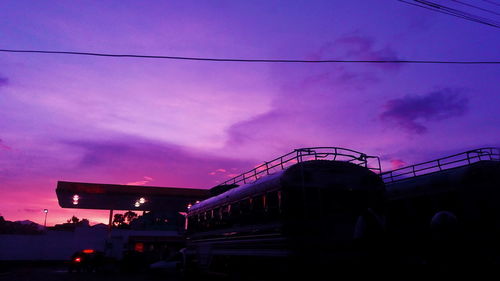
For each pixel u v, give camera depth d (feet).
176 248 126.62
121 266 89.61
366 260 30.91
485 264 31.07
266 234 34.40
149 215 139.64
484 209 32.19
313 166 33.27
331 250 31.14
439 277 33.35
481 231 31.94
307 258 30.27
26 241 122.11
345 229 32.12
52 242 124.26
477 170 33.37
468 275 31.30
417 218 38.47
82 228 127.24
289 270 30.66
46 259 122.21
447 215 31.30
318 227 31.45
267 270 34.86
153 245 126.11
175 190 105.60
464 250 32.04
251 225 37.70
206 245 51.42
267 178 35.78
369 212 30.25
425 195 37.88
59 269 103.45
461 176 34.35
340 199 32.91
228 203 44.47
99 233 127.54
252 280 37.70
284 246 31.09
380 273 29.86
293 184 32.19
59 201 109.29
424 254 36.32
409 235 38.32
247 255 38.17
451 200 35.12
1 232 174.19
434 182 37.09
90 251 90.53
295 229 30.89
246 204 39.37
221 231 46.11
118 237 122.21
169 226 135.44
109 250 116.88
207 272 50.29
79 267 87.30
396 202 41.22
